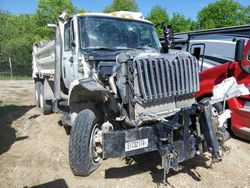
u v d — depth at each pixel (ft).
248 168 16.66
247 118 20.17
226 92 15.90
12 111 31.55
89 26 18.56
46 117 28.14
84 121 14.55
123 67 14.28
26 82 78.95
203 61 31.27
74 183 14.48
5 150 18.97
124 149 13.33
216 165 16.79
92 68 16.53
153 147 13.98
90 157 14.74
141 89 13.98
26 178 15.11
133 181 14.71
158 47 20.51
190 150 14.42
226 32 29.12
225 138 15.79
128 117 14.46
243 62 20.58
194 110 14.42
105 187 14.15
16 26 146.82
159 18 126.72
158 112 14.87
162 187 14.16
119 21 19.69
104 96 15.06
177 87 15.10
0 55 105.19
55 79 21.04
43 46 29.58
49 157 17.80
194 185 14.44
